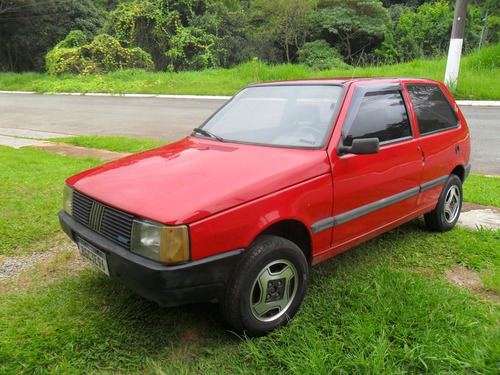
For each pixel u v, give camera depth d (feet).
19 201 16.92
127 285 8.54
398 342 8.53
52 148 29.55
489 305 9.96
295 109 11.53
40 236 14.11
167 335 8.97
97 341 8.70
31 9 115.85
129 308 9.74
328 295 10.37
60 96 73.00
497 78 52.54
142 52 94.63
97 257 9.00
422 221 15.48
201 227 7.80
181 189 8.52
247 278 8.37
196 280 7.87
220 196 8.15
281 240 8.90
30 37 118.93
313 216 9.59
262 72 69.92
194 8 104.12
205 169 9.42
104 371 8.01
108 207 8.79
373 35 118.93
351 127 10.69
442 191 13.89
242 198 8.31
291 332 8.96
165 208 7.95
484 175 21.84
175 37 97.30
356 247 13.26
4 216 15.44
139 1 103.24
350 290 10.34
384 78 12.48
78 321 9.32
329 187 9.81
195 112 48.57
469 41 108.27
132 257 8.04
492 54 57.47
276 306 9.14
